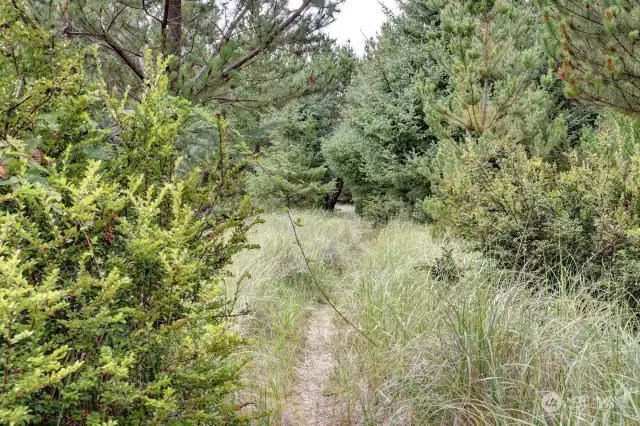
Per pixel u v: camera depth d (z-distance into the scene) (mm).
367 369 3602
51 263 1626
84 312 1593
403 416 2891
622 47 4324
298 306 5258
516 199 4621
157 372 1846
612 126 7184
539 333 3119
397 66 13688
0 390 1299
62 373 1295
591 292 3730
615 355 2816
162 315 1932
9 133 1806
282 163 14812
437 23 13594
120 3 4215
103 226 1783
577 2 4465
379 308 4375
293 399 3578
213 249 2326
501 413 2568
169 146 2070
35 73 1951
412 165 12727
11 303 1250
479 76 7480
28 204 1730
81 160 1975
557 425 2379
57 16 3543
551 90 11195
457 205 5926
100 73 2068
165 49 4230
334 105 19375
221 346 1812
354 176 15688
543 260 4250
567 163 8078
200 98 4301
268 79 5188
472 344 3074
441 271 4410
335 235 10133
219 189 2229
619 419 2258
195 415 1829
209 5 4590
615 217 4137
